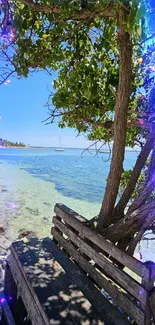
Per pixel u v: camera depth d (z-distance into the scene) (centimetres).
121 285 219
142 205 272
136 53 316
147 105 340
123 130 285
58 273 269
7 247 579
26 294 252
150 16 166
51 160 4697
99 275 248
